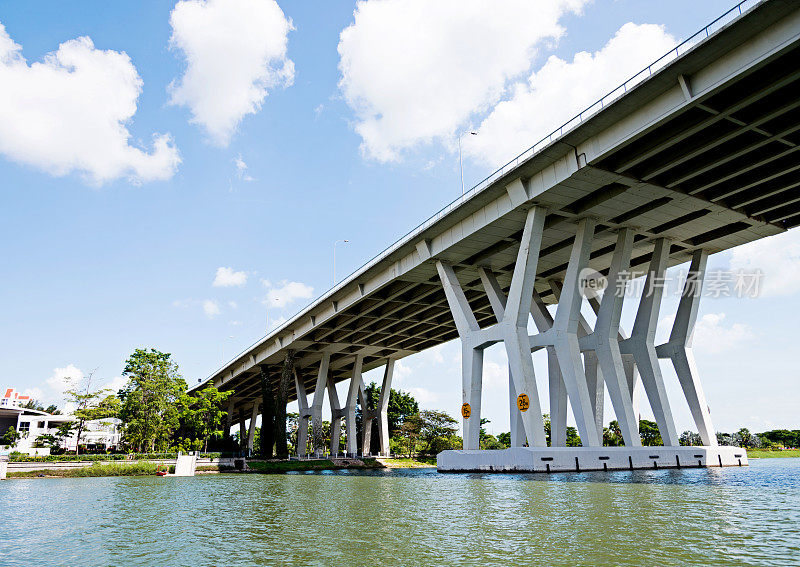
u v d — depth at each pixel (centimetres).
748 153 3441
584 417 3747
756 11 2495
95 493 3014
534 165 3675
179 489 3231
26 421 8312
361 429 10050
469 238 4400
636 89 2981
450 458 4366
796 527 1360
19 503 2492
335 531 1490
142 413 6412
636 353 4447
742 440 13112
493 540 1285
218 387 10575
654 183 3600
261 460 6675
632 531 1344
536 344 4141
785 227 4509
